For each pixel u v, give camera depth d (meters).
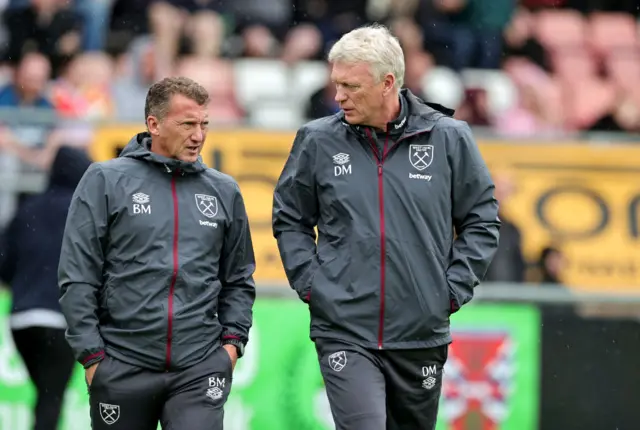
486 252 17.08
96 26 36.94
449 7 40.03
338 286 16.78
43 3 35.97
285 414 26.25
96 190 16.36
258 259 27.42
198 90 16.42
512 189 28.52
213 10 38.81
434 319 16.78
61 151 25.05
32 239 24.78
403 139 16.94
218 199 16.88
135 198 16.36
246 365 26.22
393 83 16.64
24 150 27.20
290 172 17.52
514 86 39.69
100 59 35.16
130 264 16.28
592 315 27.39
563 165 28.73
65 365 24.78
